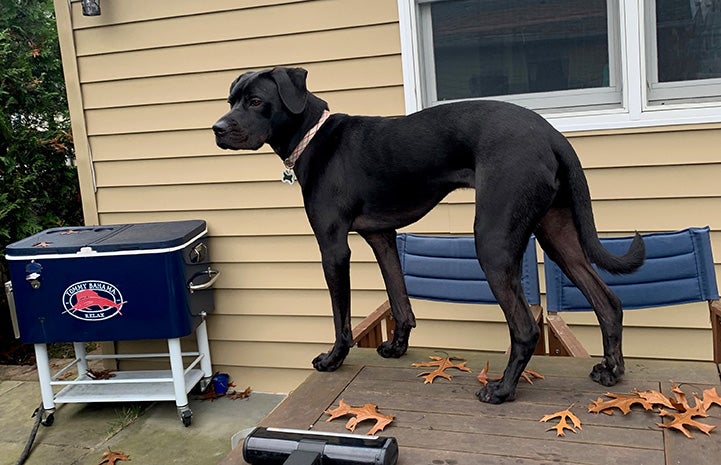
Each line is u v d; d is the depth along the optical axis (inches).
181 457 121.7
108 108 145.8
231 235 143.1
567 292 107.8
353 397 77.6
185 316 130.3
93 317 129.8
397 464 61.8
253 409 139.9
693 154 112.6
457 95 125.3
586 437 64.5
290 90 76.5
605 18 114.6
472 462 61.3
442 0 122.0
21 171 198.1
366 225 80.0
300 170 80.2
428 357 90.0
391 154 74.5
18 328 133.1
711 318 102.5
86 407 146.9
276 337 144.3
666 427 65.2
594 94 117.5
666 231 116.0
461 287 115.1
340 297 81.9
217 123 77.0
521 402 73.1
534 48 119.2
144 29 140.3
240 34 134.6
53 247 127.7
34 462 123.5
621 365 76.2
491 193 68.4
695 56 112.0
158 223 142.7
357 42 127.5
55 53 247.6
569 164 70.2
